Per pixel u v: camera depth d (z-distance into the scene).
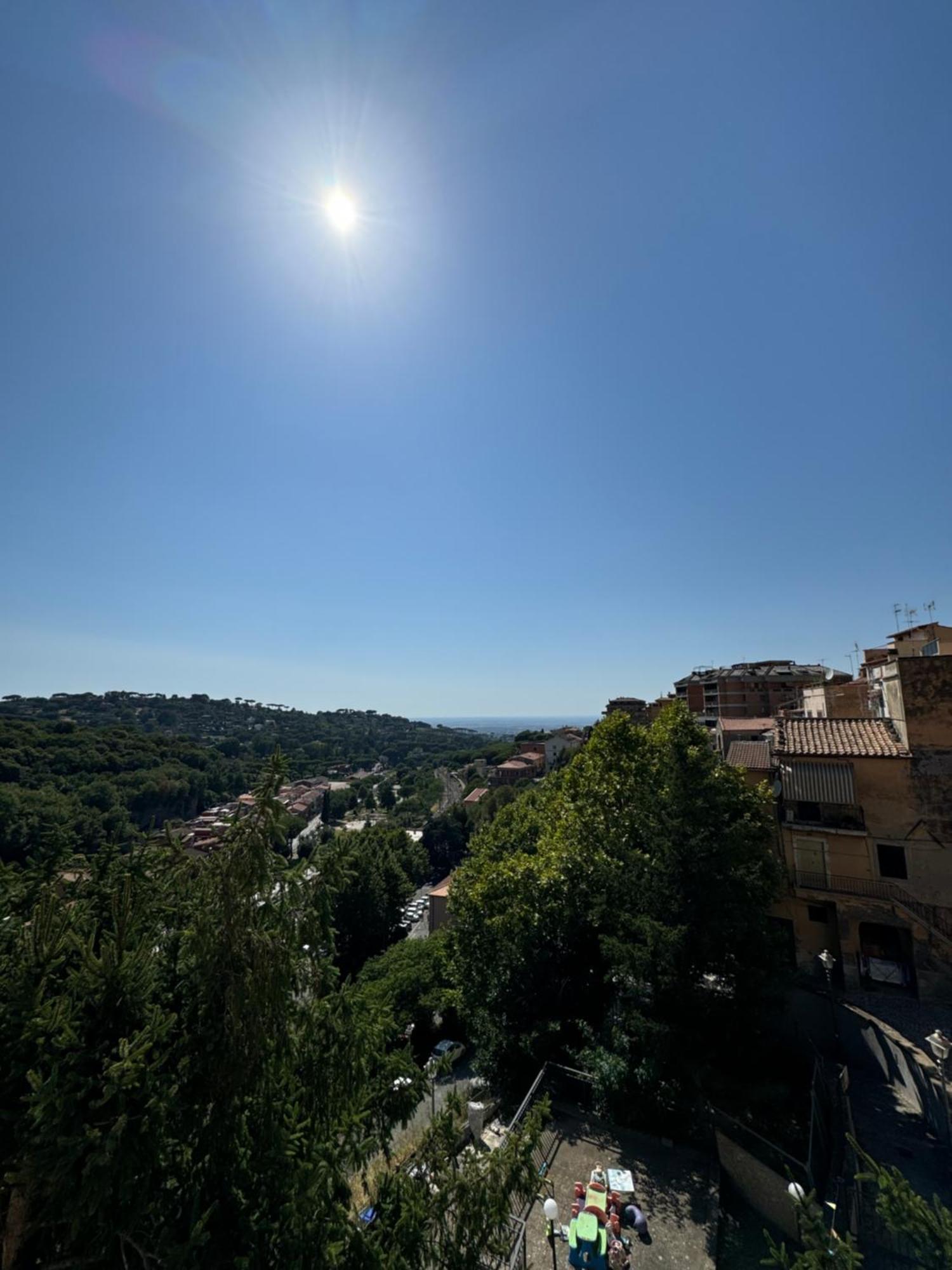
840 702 36.00
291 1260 6.63
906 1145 15.11
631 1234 12.79
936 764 22.19
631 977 17.72
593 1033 18.78
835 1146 15.05
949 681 22.20
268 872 7.86
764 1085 16.05
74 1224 5.57
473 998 23.09
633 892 18.44
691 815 18.08
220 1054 7.18
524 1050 19.55
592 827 24.73
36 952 6.67
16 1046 6.06
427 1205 8.27
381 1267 7.13
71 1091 5.85
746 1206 13.99
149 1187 6.18
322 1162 7.47
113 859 8.78
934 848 21.91
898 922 21.81
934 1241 6.94
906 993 21.44
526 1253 12.44
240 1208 6.90
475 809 102.94
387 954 36.88
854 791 22.83
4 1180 5.55
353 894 44.00
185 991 7.63
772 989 17.05
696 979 17.44
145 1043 6.08
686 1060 15.77
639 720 97.56
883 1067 18.36
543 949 21.72
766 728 41.62
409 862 61.88
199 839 67.50
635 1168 14.90
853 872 22.84
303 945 8.49
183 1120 6.95
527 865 23.97
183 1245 5.99
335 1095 8.41
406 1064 10.03
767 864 20.81
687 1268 12.08
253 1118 7.62
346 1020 8.78
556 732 144.88
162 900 8.68
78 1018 6.48
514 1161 8.59
